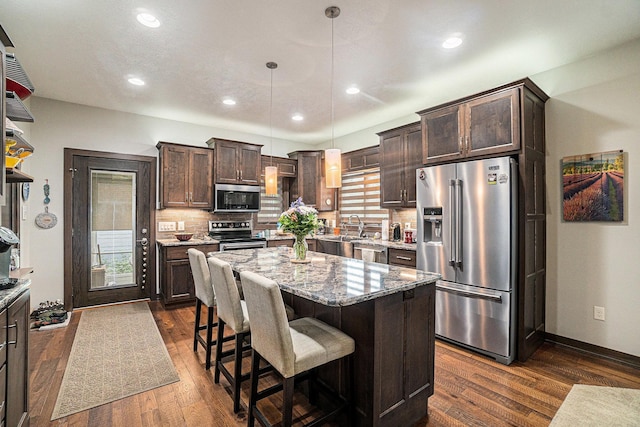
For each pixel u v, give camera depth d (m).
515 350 2.66
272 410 2.01
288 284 1.76
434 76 3.24
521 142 2.66
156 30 2.42
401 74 3.19
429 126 3.30
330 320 1.96
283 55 2.81
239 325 1.98
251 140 5.51
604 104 2.72
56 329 3.30
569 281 2.91
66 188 3.93
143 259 4.46
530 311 2.77
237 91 3.63
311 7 2.15
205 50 2.72
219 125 5.00
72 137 3.98
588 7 2.14
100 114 4.17
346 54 2.79
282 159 5.54
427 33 2.47
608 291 2.70
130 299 4.37
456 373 2.44
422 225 3.22
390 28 2.40
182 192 4.49
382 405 1.68
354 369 1.75
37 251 3.76
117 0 2.07
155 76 3.22
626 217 2.62
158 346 2.90
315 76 3.23
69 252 3.94
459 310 2.89
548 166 3.03
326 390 1.92
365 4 2.12
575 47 2.66
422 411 1.92
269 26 2.37
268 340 1.58
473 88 3.54
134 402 2.05
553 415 1.93
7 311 1.48
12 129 1.84
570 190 2.90
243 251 3.31
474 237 2.80
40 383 2.26
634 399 2.09
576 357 2.72
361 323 1.71
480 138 2.90
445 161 3.16
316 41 2.59
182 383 2.28
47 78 3.26
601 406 2.02
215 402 2.07
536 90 2.81
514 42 2.59
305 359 1.55
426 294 1.95
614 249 2.67
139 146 4.45
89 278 4.11
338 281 1.84
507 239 2.60
